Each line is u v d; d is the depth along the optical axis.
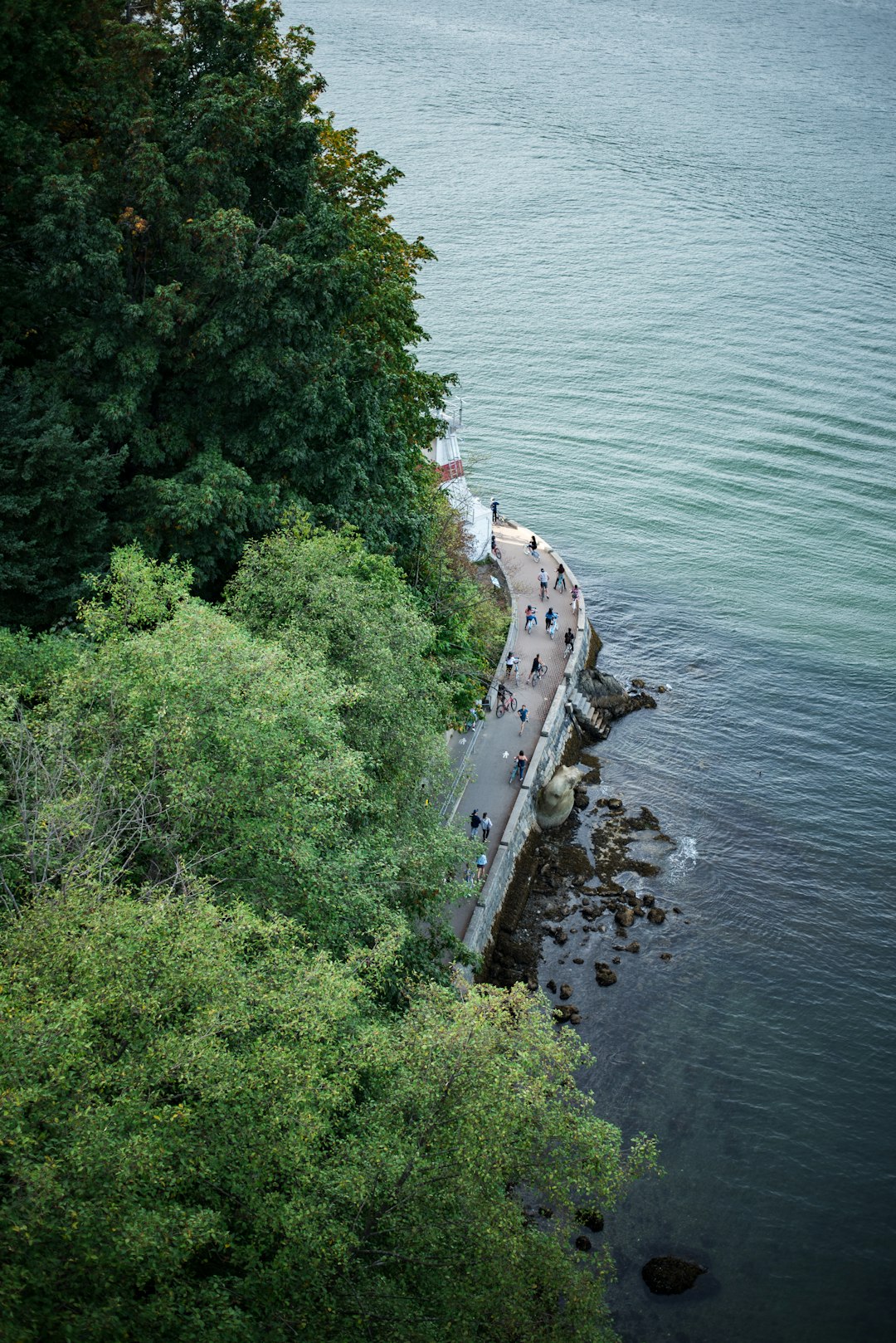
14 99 33.47
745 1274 35.19
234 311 34.03
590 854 53.50
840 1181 38.66
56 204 32.06
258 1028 21.03
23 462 31.75
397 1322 19.78
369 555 35.66
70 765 23.62
